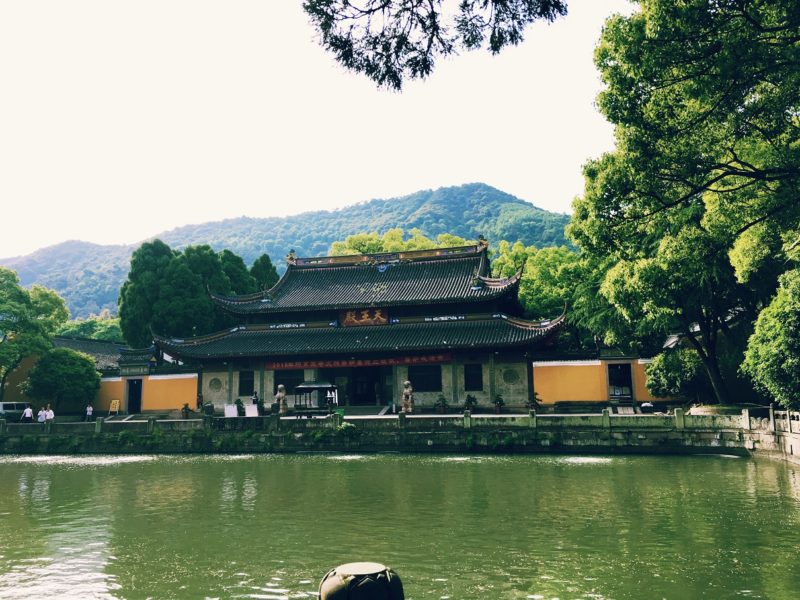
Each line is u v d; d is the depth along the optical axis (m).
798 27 12.91
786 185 16.86
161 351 57.50
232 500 22.02
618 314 43.91
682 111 15.70
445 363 48.94
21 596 12.12
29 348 54.25
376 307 51.03
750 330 37.53
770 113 15.82
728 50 13.31
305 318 53.25
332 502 21.02
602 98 16.30
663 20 13.70
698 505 19.11
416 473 27.84
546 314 60.88
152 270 62.94
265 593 12.02
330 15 9.91
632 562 13.41
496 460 32.44
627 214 18.16
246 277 70.50
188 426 41.62
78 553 15.20
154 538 16.58
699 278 33.34
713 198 19.69
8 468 34.03
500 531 16.39
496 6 10.11
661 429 33.34
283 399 46.31
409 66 10.38
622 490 22.14
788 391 25.80
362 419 38.22
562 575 12.64
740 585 11.82
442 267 54.84
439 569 13.18
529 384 47.31
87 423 43.28
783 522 16.62
